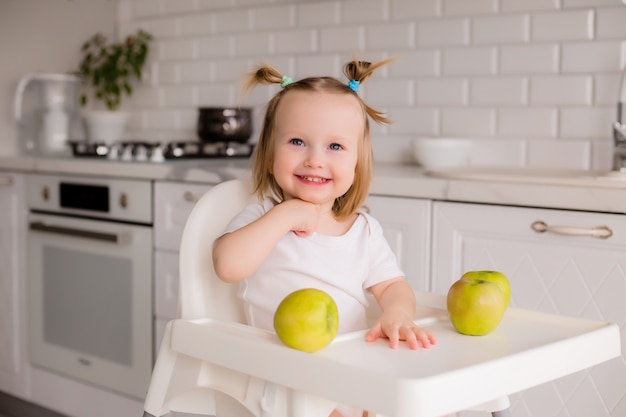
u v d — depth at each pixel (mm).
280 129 1307
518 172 2328
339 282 1335
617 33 2354
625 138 2186
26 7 3311
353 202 1396
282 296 1332
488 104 2611
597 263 1810
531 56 2514
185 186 2529
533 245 1897
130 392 2695
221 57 3246
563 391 1867
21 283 3027
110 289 2744
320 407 1060
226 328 1137
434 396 891
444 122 2707
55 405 2945
